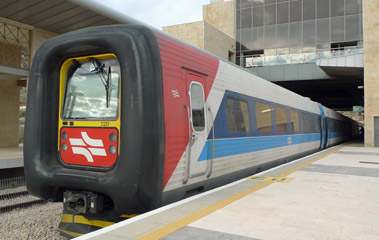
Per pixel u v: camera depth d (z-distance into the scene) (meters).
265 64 29.14
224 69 6.52
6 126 17.69
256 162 7.93
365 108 21.52
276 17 29.33
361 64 22.06
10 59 16.47
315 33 28.11
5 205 7.75
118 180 4.21
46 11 13.39
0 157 11.17
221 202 4.83
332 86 31.22
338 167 9.20
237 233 3.51
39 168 4.90
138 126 4.17
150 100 4.24
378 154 14.12
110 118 4.62
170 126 4.52
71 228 4.99
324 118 17.86
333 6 27.64
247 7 30.33
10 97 17.89
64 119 5.03
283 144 10.06
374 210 4.56
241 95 7.16
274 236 3.45
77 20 14.55
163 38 4.80
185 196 5.25
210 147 5.70
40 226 6.25
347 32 27.23
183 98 4.93
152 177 4.21
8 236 5.68
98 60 4.92
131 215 4.64
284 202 4.96
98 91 4.87
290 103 11.20
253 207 4.61
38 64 5.06
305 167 9.12
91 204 4.58
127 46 4.36
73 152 4.91
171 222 3.81
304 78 27.08
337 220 4.06
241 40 30.50
